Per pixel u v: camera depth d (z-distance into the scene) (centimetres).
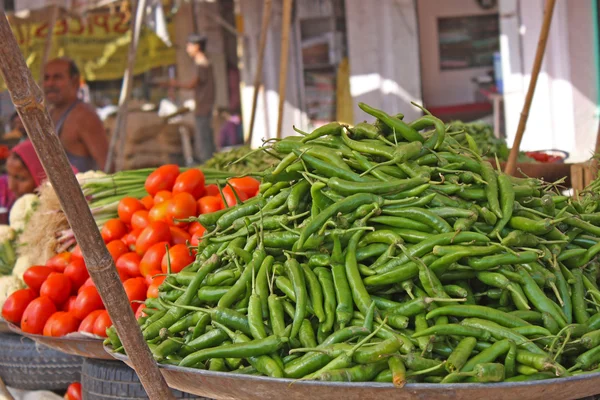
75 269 327
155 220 328
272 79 1020
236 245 227
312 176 217
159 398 185
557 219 204
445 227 202
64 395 349
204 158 940
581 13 860
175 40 942
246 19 1025
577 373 177
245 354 189
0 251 437
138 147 923
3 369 345
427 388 160
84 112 651
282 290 205
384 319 186
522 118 384
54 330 298
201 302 222
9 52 145
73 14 798
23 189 558
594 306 211
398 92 961
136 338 179
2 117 941
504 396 162
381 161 223
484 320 186
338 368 176
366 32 961
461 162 221
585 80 872
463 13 955
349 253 205
